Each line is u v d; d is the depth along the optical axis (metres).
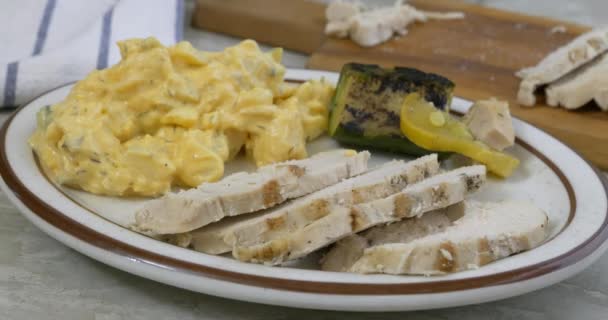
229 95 0.54
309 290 0.43
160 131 0.53
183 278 0.44
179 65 0.54
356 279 0.44
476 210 0.49
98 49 0.63
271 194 0.47
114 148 0.51
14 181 0.49
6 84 0.60
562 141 0.57
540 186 0.55
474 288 0.44
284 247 0.45
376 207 0.46
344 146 0.58
